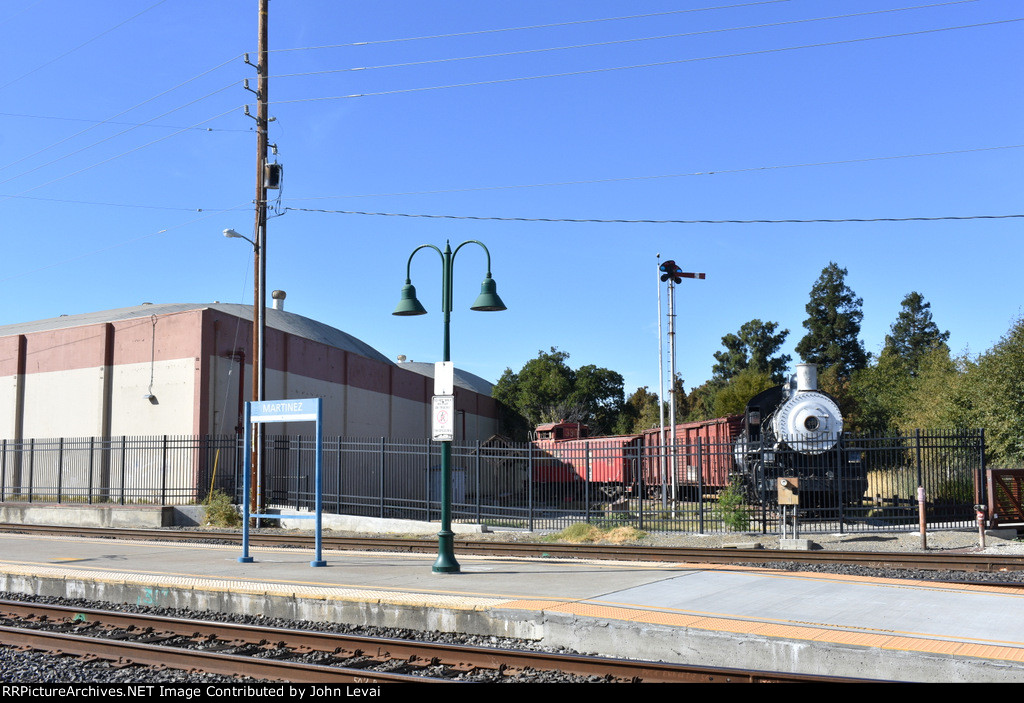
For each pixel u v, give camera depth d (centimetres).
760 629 775
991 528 1736
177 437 2880
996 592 991
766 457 2238
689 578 1119
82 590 1182
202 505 2561
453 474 3341
